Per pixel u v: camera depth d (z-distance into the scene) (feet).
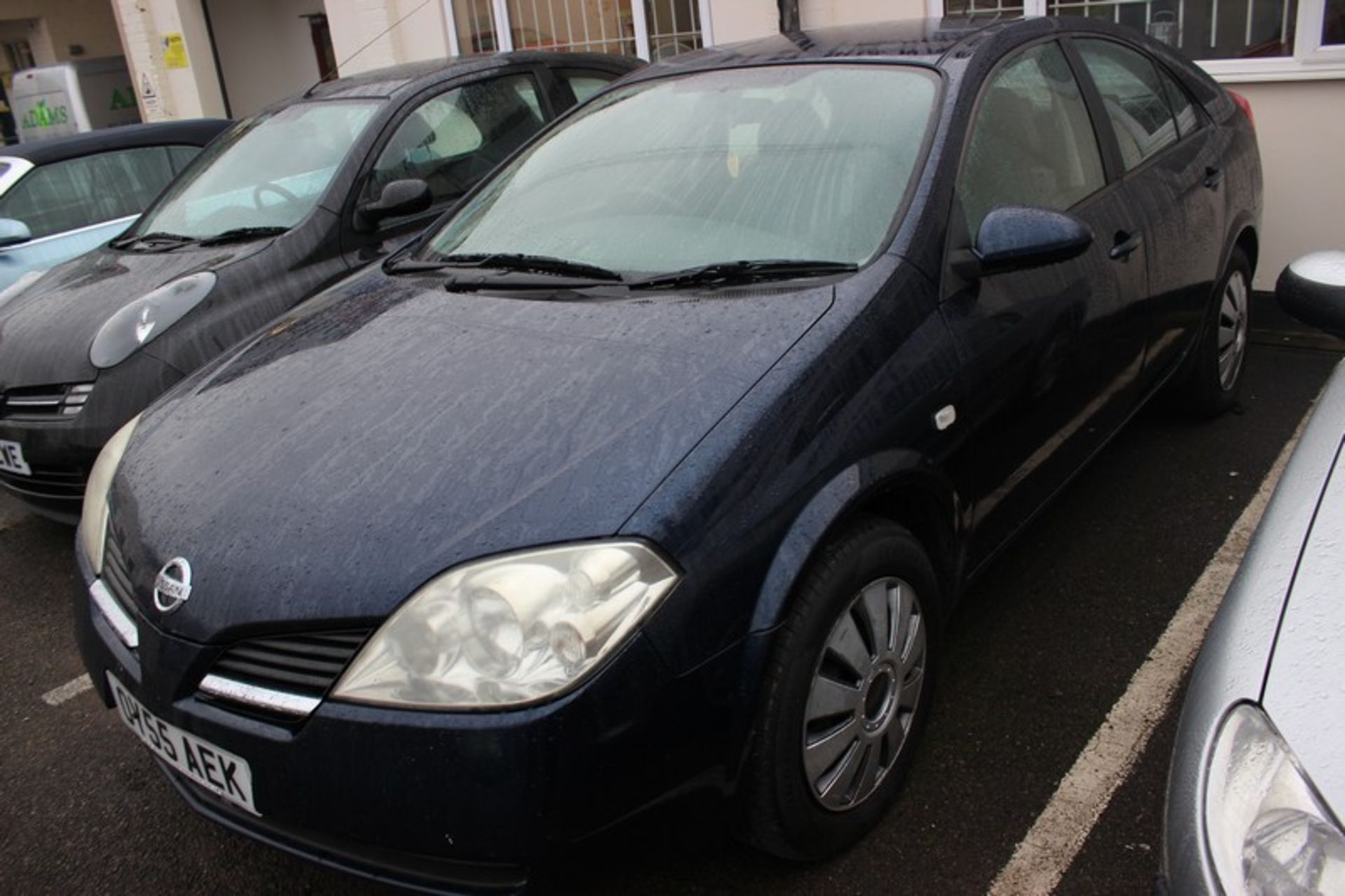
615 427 6.88
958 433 8.14
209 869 8.41
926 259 8.20
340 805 6.19
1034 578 11.03
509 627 5.99
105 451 8.93
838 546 7.15
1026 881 7.41
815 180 8.97
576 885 6.25
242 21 36.88
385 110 15.75
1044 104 10.32
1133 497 12.43
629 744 6.09
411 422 7.38
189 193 16.39
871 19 20.86
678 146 9.99
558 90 18.01
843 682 7.34
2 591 13.50
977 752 8.66
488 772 5.90
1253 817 4.66
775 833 7.06
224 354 9.83
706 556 6.41
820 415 7.11
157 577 6.98
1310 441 6.55
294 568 6.50
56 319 13.67
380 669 6.10
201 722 6.59
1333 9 16.57
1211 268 12.54
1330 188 17.26
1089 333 9.82
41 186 19.36
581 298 8.59
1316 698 4.83
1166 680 9.28
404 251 10.80
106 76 44.24
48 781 9.64
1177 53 13.55
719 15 23.22
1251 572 5.72
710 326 7.71
